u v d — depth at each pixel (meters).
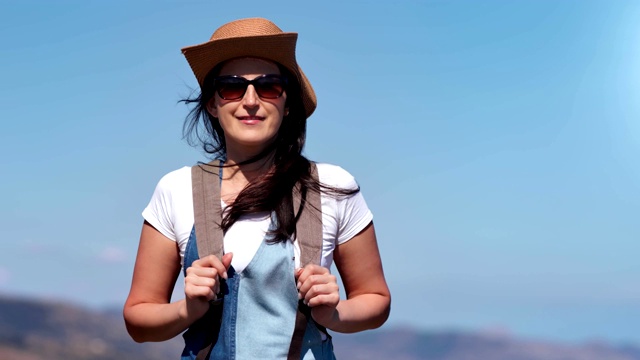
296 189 3.28
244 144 3.31
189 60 3.36
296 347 3.12
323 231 3.27
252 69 3.32
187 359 3.21
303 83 3.48
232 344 3.13
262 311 3.16
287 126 3.42
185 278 3.06
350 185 3.39
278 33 3.34
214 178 3.34
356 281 3.46
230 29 3.40
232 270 3.17
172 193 3.34
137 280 3.41
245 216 3.23
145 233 3.41
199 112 3.55
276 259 3.17
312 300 3.01
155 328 3.26
